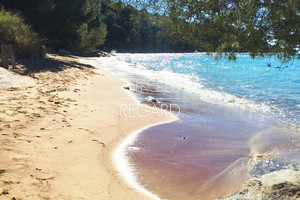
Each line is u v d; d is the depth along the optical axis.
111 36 89.00
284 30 2.62
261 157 4.71
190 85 15.15
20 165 3.45
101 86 11.85
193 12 3.18
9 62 11.36
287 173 2.81
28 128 4.90
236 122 7.33
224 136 6.04
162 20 3.48
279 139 5.79
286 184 2.60
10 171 3.24
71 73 13.93
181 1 3.21
